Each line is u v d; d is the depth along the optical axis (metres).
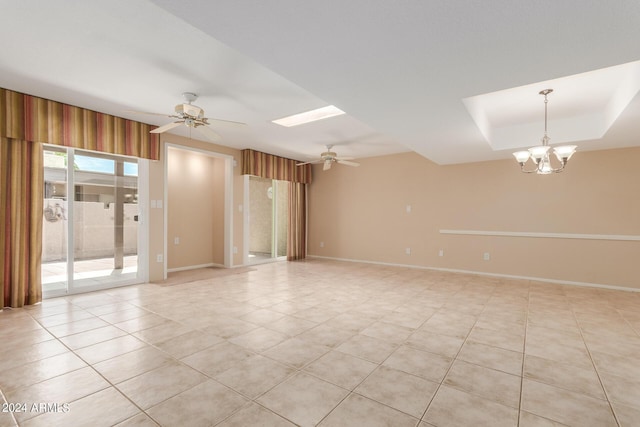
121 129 4.31
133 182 4.73
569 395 1.92
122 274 4.62
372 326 3.05
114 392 1.91
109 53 2.59
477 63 2.16
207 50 2.52
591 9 1.56
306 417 1.69
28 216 3.60
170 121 4.50
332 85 2.53
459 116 3.27
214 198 6.56
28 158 3.58
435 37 1.84
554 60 2.10
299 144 5.86
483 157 5.38
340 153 6.63
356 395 1.90
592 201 4.82
